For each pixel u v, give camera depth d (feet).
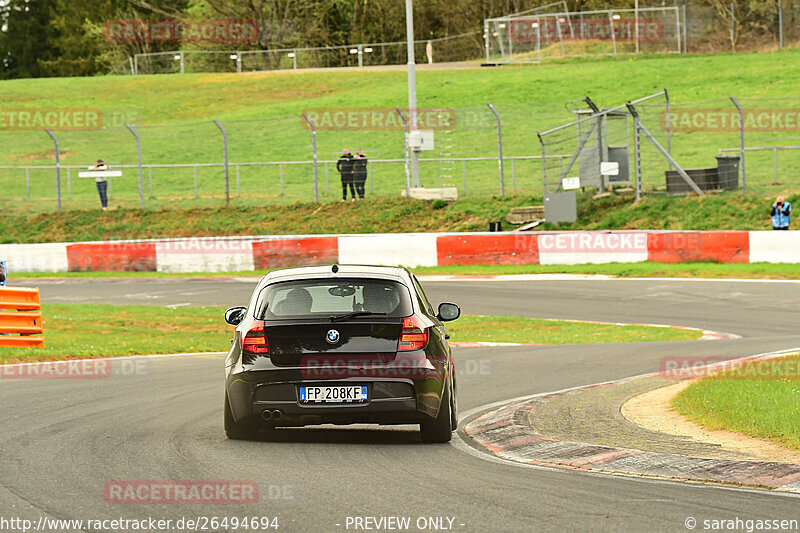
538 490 85.81
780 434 105.60
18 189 585.63
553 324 266.98
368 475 92.17
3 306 221.66
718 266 358.84
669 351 204.33
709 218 413.18
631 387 151.02
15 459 99.40
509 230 430.20
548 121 649.61
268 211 475.72
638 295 315.78
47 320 264.72
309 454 103.30
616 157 449.48
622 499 82.17
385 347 107.86
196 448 106.42
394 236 395.34
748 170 499.51
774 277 339.57
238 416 108.78
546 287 338.13
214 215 477.36
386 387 107.14
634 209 428.56
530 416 125.90
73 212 486.79
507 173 541.75
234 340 112.68
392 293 111.86
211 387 161.27
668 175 441.68
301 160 625.82
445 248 392.68
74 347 221.66
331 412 106.93
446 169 557.33
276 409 107.14
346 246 398.62
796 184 450.71
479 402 146.72
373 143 652.48
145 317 277.23
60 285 368.68
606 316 279.49
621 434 111.65
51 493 84.23
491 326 264.52
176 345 228.63
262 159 637.30
